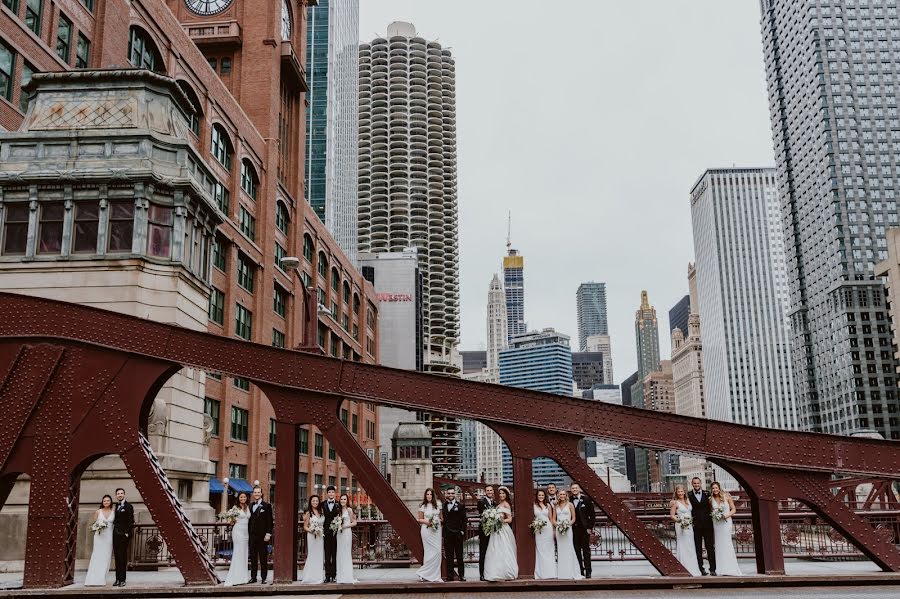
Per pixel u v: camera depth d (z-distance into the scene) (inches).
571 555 532.7
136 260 873.5
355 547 765.9
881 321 6771.7
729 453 509.4
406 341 5600.4
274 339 2122.3
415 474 1680.6
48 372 504.7
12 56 1053.2
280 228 2262.6
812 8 7613.2
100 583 522.6
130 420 501.0
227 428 1642.5
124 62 1350.9
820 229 7377.0
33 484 493.4
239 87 2111.2
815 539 870.4
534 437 511.8
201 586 483.2
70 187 897.5
